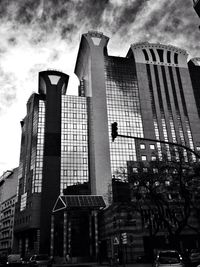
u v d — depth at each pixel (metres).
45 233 95.38
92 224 83.06
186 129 122.06
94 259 68.88
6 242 140.38
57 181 105.88
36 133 116.06
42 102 123.44
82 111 122.75
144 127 118.25
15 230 115.62
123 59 134.88
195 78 140.75
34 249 94.62
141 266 35.59
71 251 82.00
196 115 127.06
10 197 149.38
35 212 100.00
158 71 134.12
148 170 34.12
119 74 129.38
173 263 18.83
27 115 134.88
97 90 122.94
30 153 117.38
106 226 75.81
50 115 117.75
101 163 108.38
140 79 129.88
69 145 114.06
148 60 136.25
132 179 35.84
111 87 125.06
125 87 126.38
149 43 140.88
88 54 136.88
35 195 102.94
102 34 138.88
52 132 114.50
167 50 141.12
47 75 126.69
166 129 119.81
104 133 114.00
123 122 117.69
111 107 120.19
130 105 122.50
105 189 104.19
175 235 30.14
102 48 135.00
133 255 57.44
